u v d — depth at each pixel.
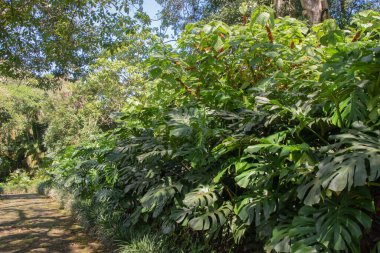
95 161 6.78
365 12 3.00
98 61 11.33
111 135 5.49
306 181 2.35
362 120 2.54
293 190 2.55
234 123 3.42
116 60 11.57
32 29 8.57
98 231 5.86
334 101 2.54
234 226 3.16
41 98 20.88
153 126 4.34
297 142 2.90
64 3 7.77
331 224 2.18
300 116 2.56
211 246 3.64
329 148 2.35
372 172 1.96
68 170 9.92
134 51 11.12
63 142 16.58
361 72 2.42
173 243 4.17
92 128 13.05
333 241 2.11
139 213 4.70
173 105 4.50
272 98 3.18
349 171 2.03
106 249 5.28
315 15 5.15
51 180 15.71
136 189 4.82
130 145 4.41
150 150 4.23
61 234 6.63
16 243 6.11
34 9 8.17
